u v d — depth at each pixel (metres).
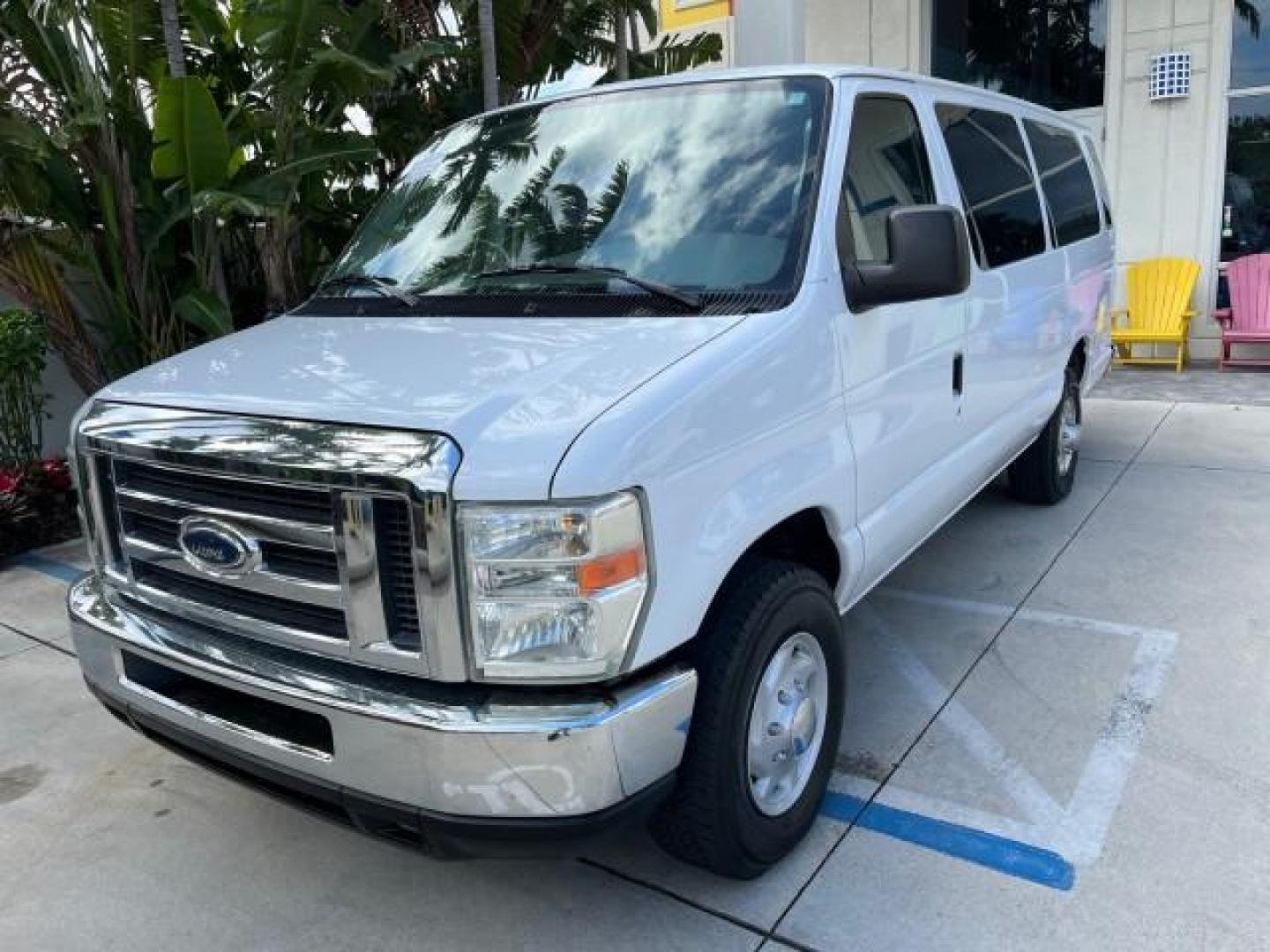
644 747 2.34
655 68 9.23
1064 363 5.55
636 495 2.27
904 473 3.55
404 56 6.75
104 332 7.20
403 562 2.29
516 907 2.89
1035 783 3.31
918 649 4.30
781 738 2.86
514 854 2.34
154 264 7.05
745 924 2.76
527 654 2.24
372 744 2.31
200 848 3.25
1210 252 10.29
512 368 2.54
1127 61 10.27
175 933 2.87
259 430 2.45
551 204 3.39
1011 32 11.02
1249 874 2.83
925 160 3.86
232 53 7.29
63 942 2.85
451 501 2.19
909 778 3.37
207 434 2.52
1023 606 4.68
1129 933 2.64
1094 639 4.30
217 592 2.66
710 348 2.60
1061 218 5.49
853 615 4.67
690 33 12.34
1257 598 4.63
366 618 2.33
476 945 2.76
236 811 3.45
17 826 3.40
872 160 3.45
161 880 3.10
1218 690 3.83
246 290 7.84
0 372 6.40
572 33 8.80
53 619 5.15
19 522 6.18
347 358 2.80
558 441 2.22
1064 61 10.82
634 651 2.30
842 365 3.03
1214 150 10.04
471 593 2.22
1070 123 6.12
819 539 3.21
